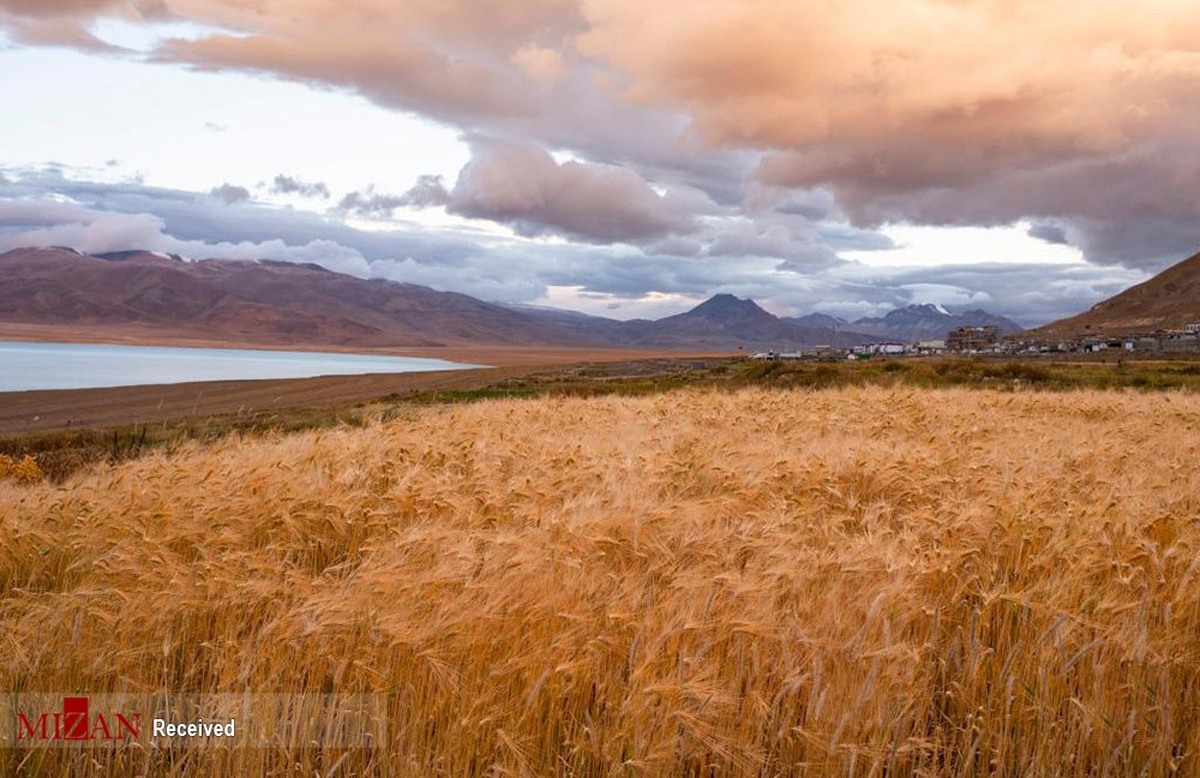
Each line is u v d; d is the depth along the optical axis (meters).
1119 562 4.95
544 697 3.92
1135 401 20.47
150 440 17.94
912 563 4.82
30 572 5.29
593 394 36.06
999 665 4.39
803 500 6.59
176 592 4.43
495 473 7.98
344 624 4.11
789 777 3.81
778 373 40.38
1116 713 4.18
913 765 3.93
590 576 4.57
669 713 3.61
